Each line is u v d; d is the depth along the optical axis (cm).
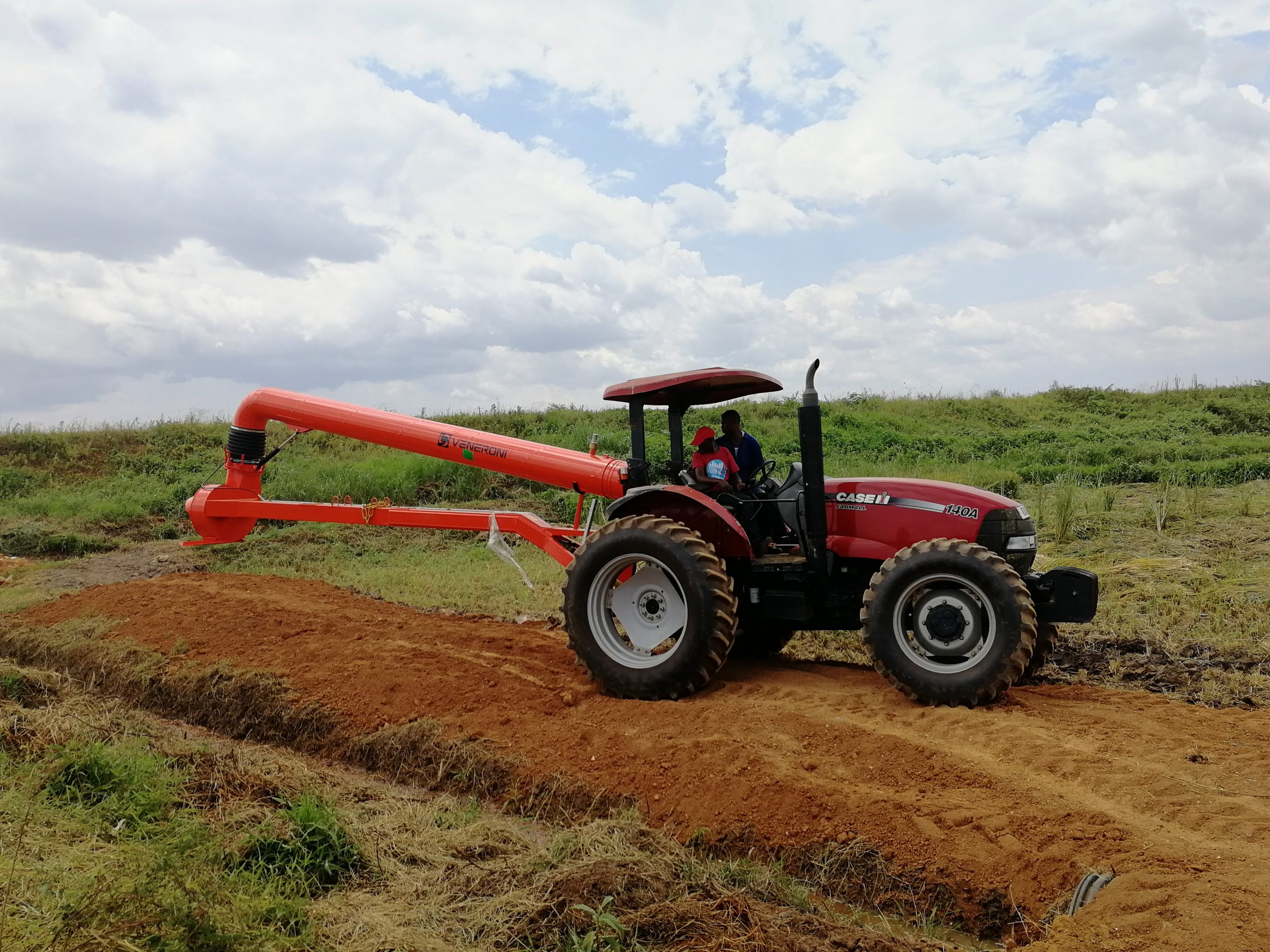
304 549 1205
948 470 1545
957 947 356
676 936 327
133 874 326
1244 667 654
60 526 1338
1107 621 774
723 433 679
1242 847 372
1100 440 1886
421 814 459
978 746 477
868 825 413
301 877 372
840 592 601
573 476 695
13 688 662
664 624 598
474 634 721
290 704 609
